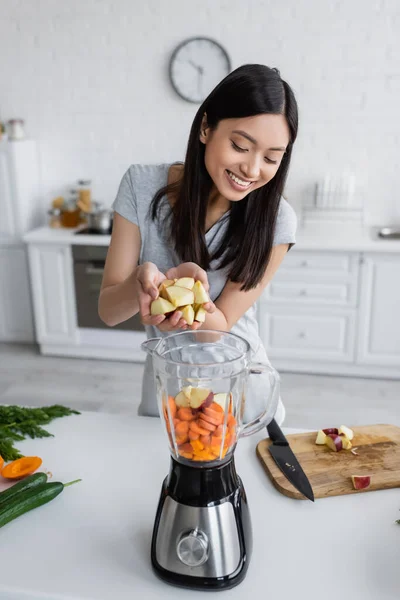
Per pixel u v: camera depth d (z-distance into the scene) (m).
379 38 3.13
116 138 3.52
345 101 3.25
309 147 3.35
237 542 0.81
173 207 1.24
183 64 3.29
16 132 3.45
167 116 3.43
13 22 3.42
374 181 3.35
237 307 1.27
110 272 1.30
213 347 0.92
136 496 0.99
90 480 1.04
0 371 3.31
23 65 3.48
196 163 1.16
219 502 0.80
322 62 3.20
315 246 3.00
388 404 2.93
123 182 1.32
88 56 3.40
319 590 0.80
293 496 0.99
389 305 3.05
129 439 1.17
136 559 0.86
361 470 1.04
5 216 3.46
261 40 3.21
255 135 0.98
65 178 3.64
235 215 1.21
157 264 1.31
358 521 0.93
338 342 3.16
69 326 3.40
